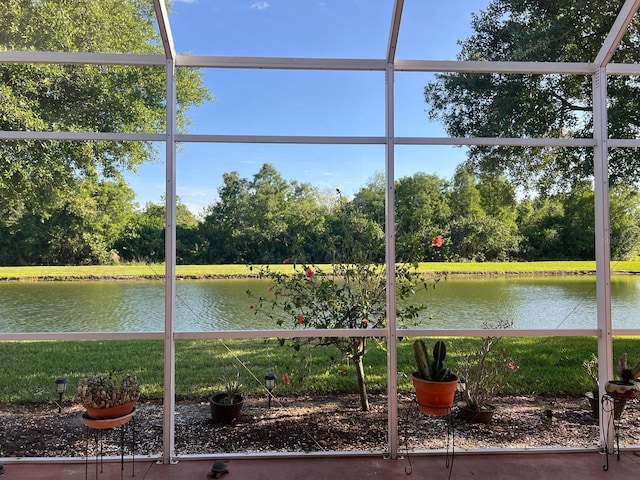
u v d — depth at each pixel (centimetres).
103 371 423
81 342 470
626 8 270
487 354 366
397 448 283
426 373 267
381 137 291
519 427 342
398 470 265
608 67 295
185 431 333
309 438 323
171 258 281
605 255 291
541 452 288
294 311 354
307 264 358
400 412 366
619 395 270
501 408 379
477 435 329
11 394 390
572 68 295
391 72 290
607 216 292
